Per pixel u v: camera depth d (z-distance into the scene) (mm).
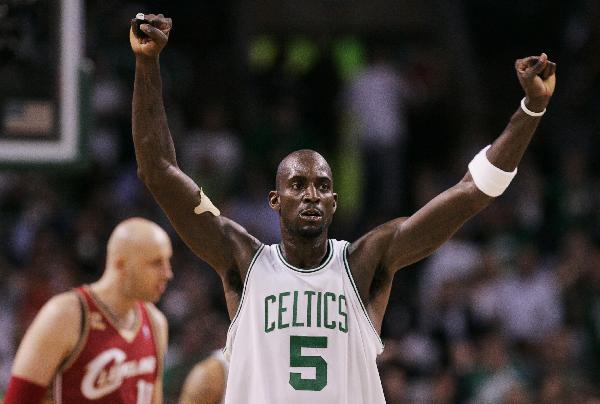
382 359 22312
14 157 16625
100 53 30531
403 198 32625
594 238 28891
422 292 27422
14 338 23266
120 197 28422
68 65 16781
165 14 35562
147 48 10914
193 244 11375
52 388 14008
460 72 35812
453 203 11094
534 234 28906
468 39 37406
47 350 13742
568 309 26156
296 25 36812
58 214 26891
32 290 23906
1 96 16656
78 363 14008
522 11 37531
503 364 23656
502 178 11062
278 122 32531
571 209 29344
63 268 24688
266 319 10938
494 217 28578
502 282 26375
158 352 14805
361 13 36938
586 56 35031
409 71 34438
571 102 34656
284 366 10812
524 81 10945
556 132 34062
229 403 10938
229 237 11398
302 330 10867
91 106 16859
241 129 32781
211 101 33344
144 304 14852
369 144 32250
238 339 11031
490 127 35344
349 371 10914
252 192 29156
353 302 11031
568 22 36938
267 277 11078
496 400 23016
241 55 35312
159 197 11195
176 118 31484
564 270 26625
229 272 11414
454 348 24078
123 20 32125
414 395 23406
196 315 23500
